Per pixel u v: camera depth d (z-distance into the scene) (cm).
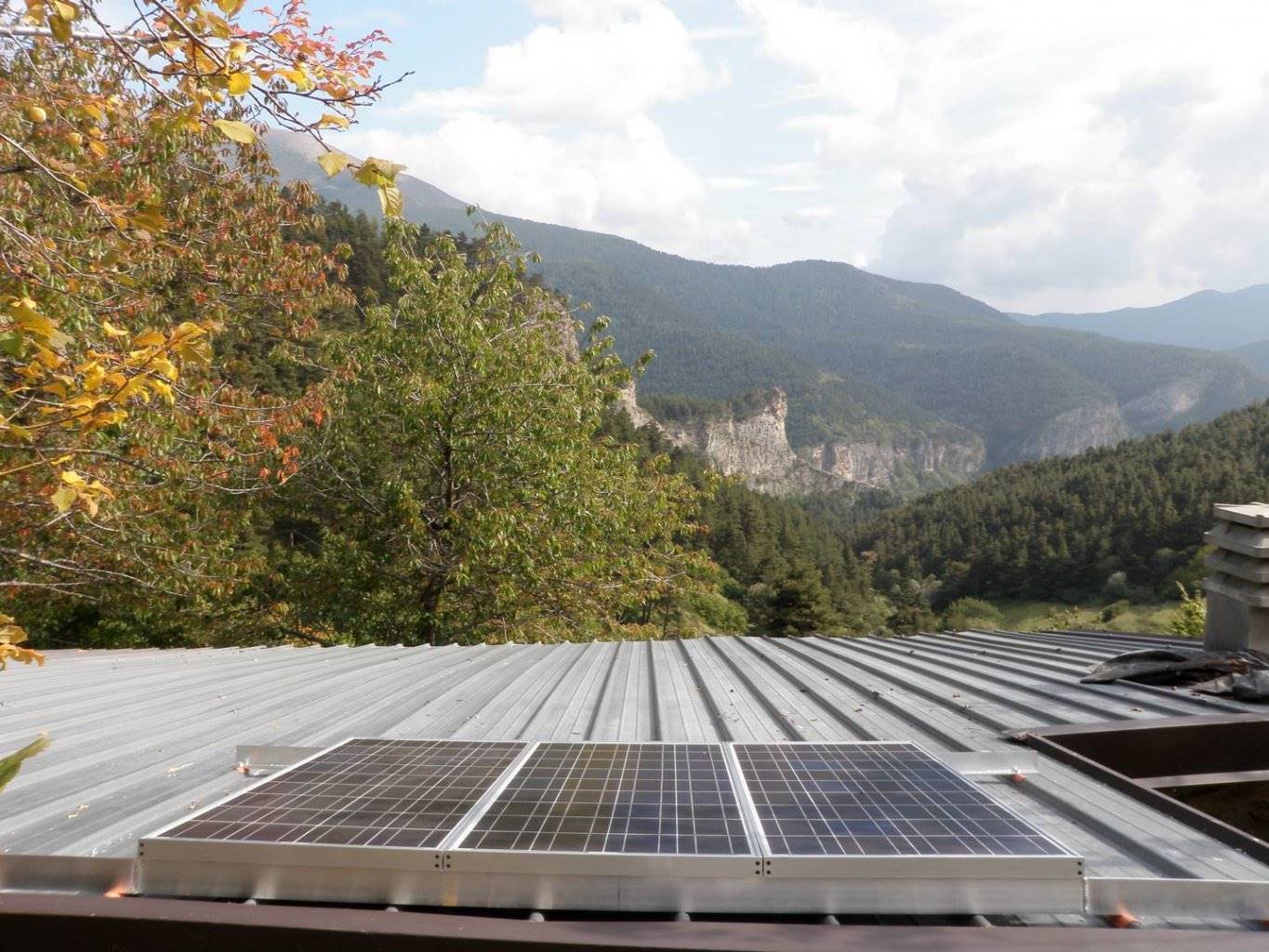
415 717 508
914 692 580
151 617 1975
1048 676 619
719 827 238
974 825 238
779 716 511
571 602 2136
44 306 821
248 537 2117
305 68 394
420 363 1895
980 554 14388
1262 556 578
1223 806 439
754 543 11812
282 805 258
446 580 1927
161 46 393
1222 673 552
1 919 222
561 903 220
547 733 469
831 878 215
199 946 215
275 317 1689
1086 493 15325
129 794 341
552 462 1894
